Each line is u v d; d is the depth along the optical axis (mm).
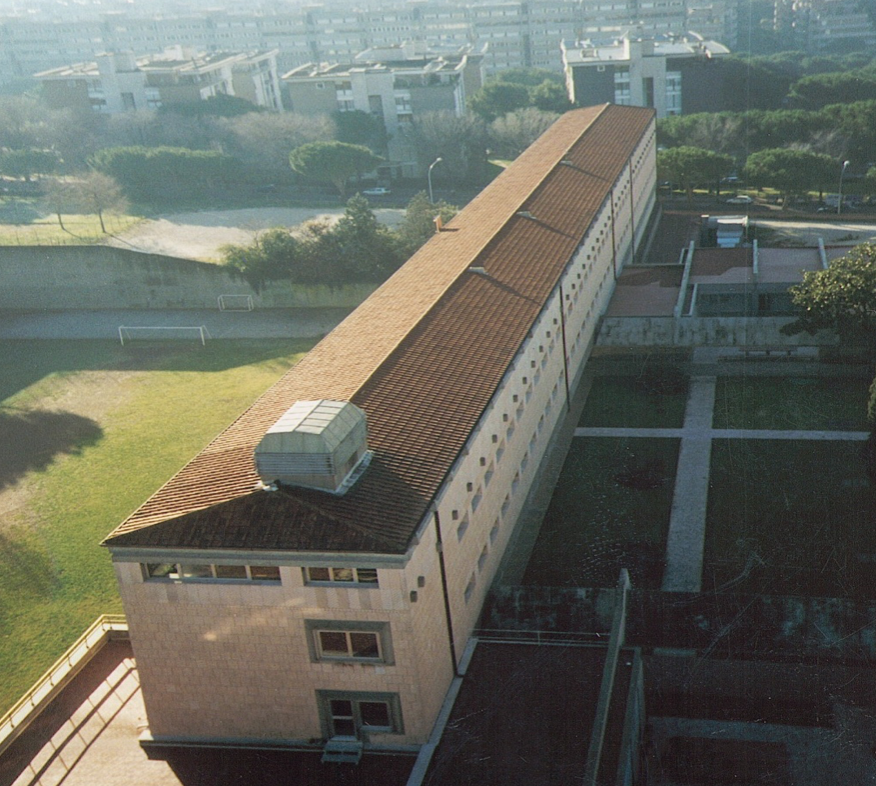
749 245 93812
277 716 39531
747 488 58188
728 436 64562
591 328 77125
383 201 150750
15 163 172625
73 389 91750
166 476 72188
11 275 114688
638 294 85000
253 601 37250
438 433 43375
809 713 39562
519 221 73438
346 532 35906
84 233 138500
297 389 48750
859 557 50750
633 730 37406
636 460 62625
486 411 46531
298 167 150750
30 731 43000
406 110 170250
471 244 69438
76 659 47281
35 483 73312
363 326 56906
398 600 35844
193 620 38219
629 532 55031
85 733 42344
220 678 39250
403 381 47531
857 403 67188
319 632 37375
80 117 188375
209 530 37000
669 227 116812
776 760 37938
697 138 137625
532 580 51594
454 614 41531
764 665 40969
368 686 37906
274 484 38000
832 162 116875
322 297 107312
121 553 37562
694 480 59625
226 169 161125
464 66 189500
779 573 50094
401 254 104375
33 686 49000
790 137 135125
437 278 63031
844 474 58688
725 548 52688
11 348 104375
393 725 38500
